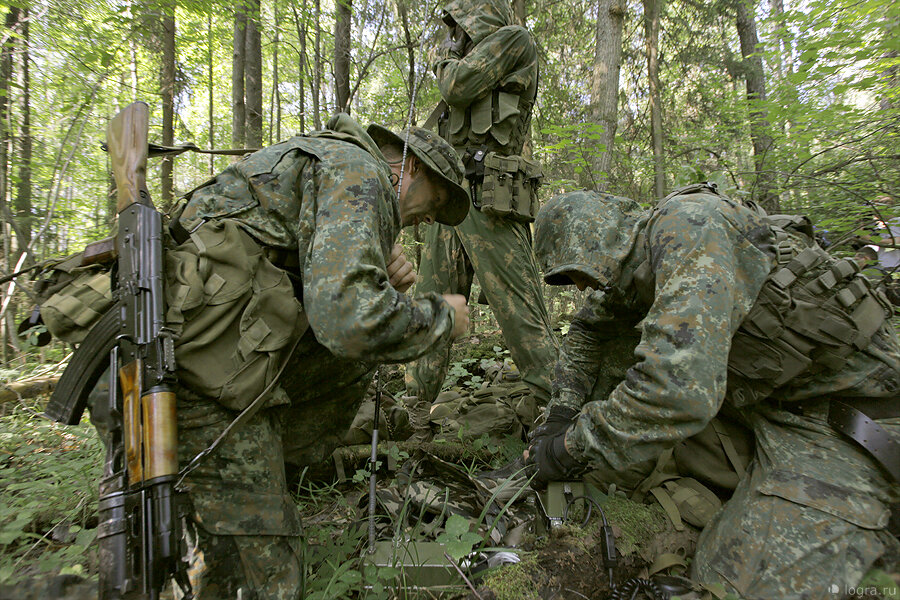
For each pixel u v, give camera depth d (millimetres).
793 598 1528
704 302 1594
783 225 1957
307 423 1885
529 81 2916
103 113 5289
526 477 2057
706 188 1922
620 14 6391
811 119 4234
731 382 1853
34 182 4438
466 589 1568
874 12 3826
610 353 2393
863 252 2406
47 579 1414
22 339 3395
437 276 3109
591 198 2020
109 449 1373
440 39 3561
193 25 6352
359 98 7023
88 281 1445
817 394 1813
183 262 1407
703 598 1601
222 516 1394
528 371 2898
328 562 1650
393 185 1848
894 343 1839
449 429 2811
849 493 1657
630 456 1655
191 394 1425
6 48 4160
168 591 1387
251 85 7363
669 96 9930
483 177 2783
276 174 1538
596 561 1706
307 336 1639
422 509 1865
